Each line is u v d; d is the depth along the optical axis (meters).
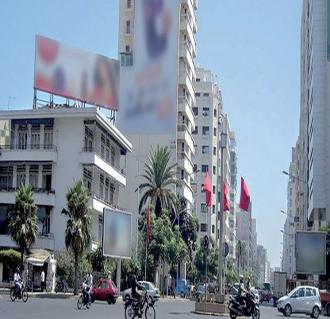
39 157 62.47
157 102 85.62
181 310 39.75
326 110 101.12
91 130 65.81
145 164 77.12
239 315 32.28
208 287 57.62
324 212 98.81
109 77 68.94
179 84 87.88
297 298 44.62
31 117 63.66
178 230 71.25
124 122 85.94
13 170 63.84
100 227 67.06
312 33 106.69
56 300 44.78
